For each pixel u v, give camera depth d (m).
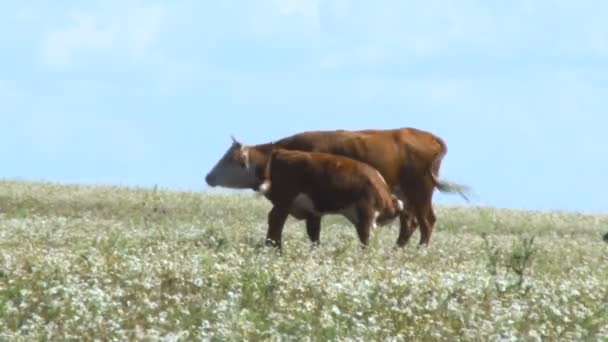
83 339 22.19
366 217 39.94
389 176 44.62
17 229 40.66
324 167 39.91
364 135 44.59
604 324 26.22
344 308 26.33
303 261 33.88
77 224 44.31
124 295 26.61
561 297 28.38
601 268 37.72
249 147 44.56
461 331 24.55
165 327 23.67
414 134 45.34
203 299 26.41
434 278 30.33
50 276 28.14
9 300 25.33
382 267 32.41
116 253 32.69
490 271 32.59
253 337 22.64
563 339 23.88
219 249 36.72
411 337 23.97
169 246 36.03
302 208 40.38
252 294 26.92
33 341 21.41
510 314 25.52
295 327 23.55
